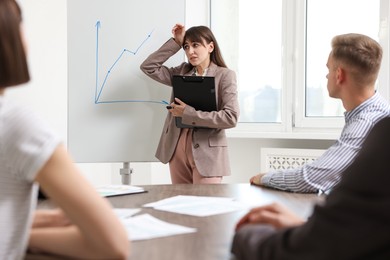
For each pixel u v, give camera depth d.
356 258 0.54
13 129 0.65
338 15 3.06
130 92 2.74
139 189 1.59
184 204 1.32
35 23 2.53
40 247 0.75
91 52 2.69
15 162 0.65
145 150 2.77
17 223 0.67
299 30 3.17
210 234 0.97
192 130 2.42
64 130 2.74
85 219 0.67
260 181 1.67
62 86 2.72
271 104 3.38
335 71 1.59
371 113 1.53
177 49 2.67
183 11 2.83
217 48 2.53
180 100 2.38
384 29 2.79
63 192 0.66
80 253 0.72
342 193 0.57
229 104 2.35
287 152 3.03
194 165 2.42
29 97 2.49
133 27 2.75
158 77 2.64
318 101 3.18
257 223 0.81
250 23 3.45
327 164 1.50
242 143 3.40
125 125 2.74
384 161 0.56
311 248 0.57
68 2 2.64
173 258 0.80
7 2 0.65
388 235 0.52
